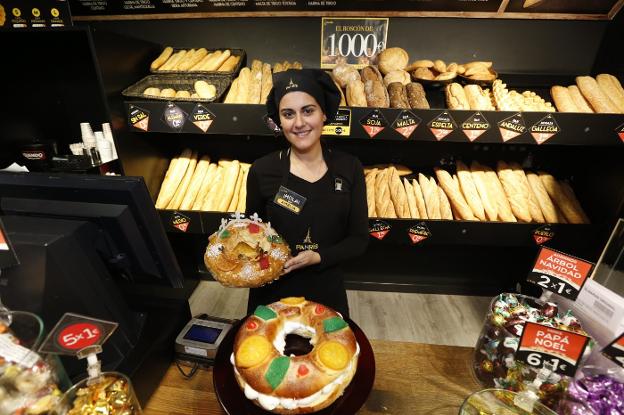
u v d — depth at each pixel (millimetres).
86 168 1817
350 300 2396
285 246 1112
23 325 637
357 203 1240
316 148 1144
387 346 997
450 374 914
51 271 667
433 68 1934
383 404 832
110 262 817
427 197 1934
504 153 2145
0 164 1931
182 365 923
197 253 2535
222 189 2035
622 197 1717
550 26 1885
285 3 1890
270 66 2002
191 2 1910
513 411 666
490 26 1915
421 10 1867
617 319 769
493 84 1814
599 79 1795
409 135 1672
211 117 1716
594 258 1850
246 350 703
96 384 657
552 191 1960
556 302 970
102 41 1566
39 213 731
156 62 1894
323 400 666
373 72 1895
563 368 738
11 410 571
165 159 2174
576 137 1600
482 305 2371
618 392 691
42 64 1962
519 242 1861
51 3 1719
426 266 2428
